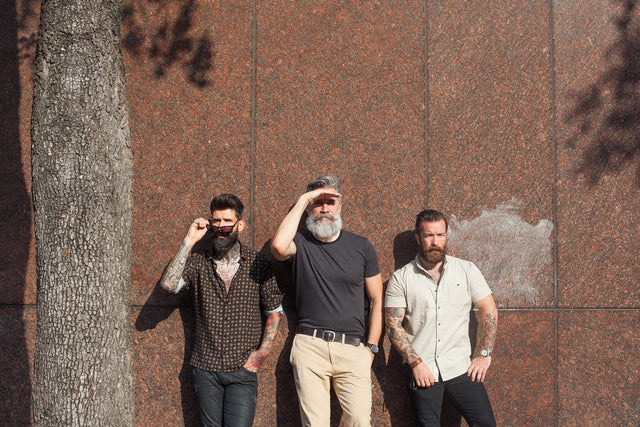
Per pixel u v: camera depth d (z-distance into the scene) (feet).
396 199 12.97
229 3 13.00
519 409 12.84
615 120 13.65
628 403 13.10
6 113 12.87
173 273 10.43
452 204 13.12
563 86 13.61
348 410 10.52
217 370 10.50
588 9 13.65
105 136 9.96
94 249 9.71
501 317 12.99
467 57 13.44
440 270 11.36
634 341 13.26
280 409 12.20
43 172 9.59
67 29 9.62
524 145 13.41
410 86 13.25
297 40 13.05
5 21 13.03
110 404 9.82
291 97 12.92
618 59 13.75
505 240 13.19
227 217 10.70
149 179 12.58
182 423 12.07
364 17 13.25
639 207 13.48
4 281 12.55
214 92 12.82
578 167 13.50
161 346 12.20
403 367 12.41
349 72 13.11
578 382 13.08
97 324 9.71
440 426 12.03
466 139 13.28
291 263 11.66
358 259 11.06
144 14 12.91
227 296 10.76
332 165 12.88
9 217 12.69
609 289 13.33
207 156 12.69
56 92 9.57
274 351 12.27
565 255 13.32
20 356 12.39
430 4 13.47
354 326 10.93
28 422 12.28
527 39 13.62
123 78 10.61
